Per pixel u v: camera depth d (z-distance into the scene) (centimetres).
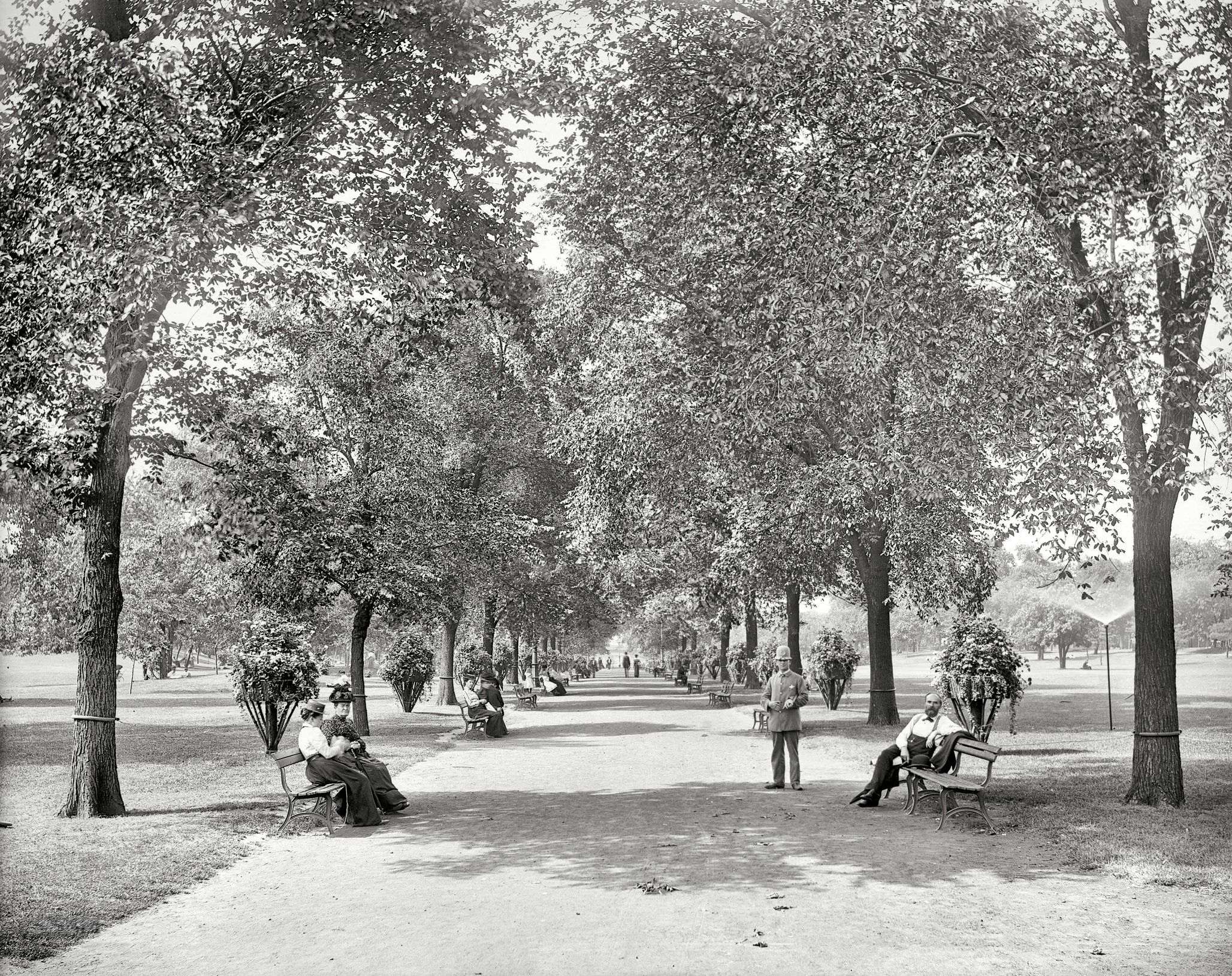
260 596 2188
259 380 1489
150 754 1988
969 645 1833
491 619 4169
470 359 3234
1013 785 1402
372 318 1459
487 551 2658
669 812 1252
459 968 639
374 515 2270
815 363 1390
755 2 1515
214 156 1176
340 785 1181
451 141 1359
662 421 2303
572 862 955
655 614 4816
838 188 1297
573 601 4225
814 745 2067
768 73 1390
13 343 1062
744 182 1602
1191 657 8356
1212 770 1512
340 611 4125
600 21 1630
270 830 1161
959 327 1257
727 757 1934
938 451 1480
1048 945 679
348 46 1245
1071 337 1186
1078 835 1049
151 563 4891
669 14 1602
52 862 959
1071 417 1184
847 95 1325
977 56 1280
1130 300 1224
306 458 2169
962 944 682
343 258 1384
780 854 984
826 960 648
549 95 1388
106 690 1266
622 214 2073
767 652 4391
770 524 2342
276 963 657
